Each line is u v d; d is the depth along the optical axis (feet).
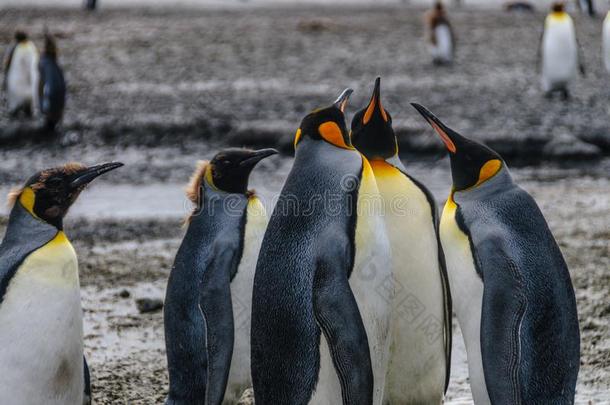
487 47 158.20
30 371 26.12
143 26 186.60
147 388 35.50
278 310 26.68
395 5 276.00
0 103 114.32
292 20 206.18
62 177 27.37
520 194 27.99
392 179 29.84
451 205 28.43
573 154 82.28
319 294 25.61
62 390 26.89
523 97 110.22
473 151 28.19
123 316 43.52
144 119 94.79
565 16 107.76
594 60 142.31
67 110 102.99
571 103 106.42
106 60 139.64
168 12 226.17
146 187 74.59
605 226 59.16
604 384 35.09
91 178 27.78
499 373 25.58
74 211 66.85
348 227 26.37
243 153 30.94
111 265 52.24
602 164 81.71
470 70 132.46
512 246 26.89
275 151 31.19
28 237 26.99
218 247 29.78
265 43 161.07
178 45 156.46
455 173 28.60
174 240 58.18
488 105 103.91
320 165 27.32
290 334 26.58
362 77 125.49
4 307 26.09
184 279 30.32
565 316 27.27
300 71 130.72
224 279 29.30
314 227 26.55
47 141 92.32
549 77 109.50
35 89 103.24
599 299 44.32
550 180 75.56
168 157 85.76
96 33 172.24
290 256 26.63
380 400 27.73
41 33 168.04
